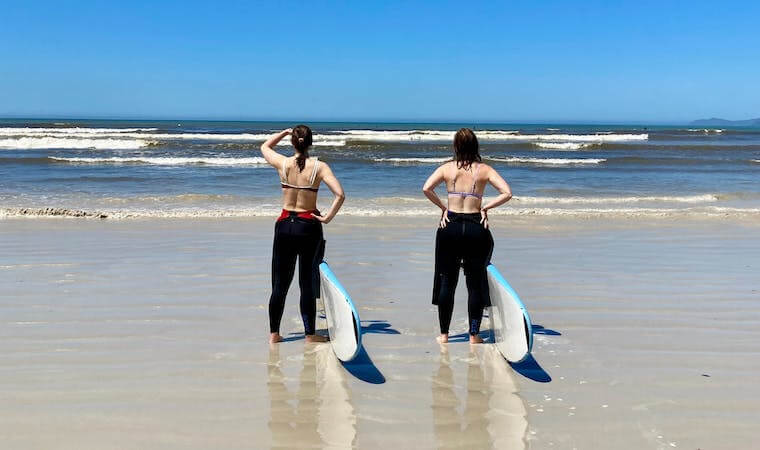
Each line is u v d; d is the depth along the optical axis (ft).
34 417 10.73
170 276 21.18
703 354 14.30
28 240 27.45
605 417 11.07
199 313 17.08
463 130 14.79
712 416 11.11
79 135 136.77
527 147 126.62
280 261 14.78
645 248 27.71
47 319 16.26
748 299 19.12
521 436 10.37
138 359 13.58
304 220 14.64
